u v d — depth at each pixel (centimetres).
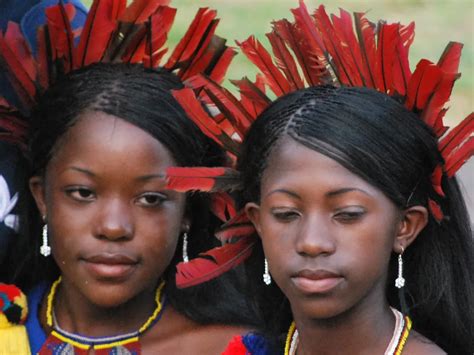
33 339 661
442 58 594
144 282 630
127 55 665
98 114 625
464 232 611
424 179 577
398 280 582
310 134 560
